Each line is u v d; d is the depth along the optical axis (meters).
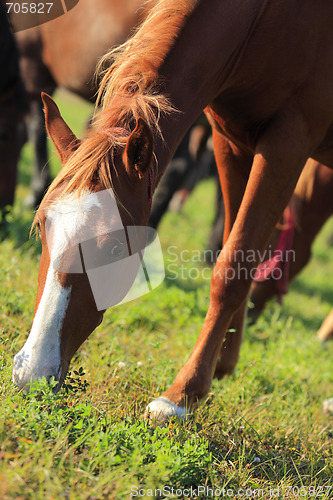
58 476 2.91
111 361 4.66
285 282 6.90
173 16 4.03
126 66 3.86
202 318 6.18
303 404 5.12
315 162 6.88
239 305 4.33
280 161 4.39
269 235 4.45
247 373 5.38
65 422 3.33
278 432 4.35
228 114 4.70
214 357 4.25
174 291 6.91
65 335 3.30
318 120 4.49
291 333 7.18
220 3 4.15
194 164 9.06
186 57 4.01
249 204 4.36
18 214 8.04
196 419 4.00
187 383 4.03
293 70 4.39
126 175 3.46
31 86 8.11
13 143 7.92
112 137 3.46
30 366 3.25
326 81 4.41
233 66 4.38
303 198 7.03
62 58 7.40
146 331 5.79
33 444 2.98
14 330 4.59
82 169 3.33
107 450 3.17
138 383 4.44
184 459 3.30
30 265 6.26
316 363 6.30
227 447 3.90
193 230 12.20
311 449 4.12
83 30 6.89
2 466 2.83
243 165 5.02
